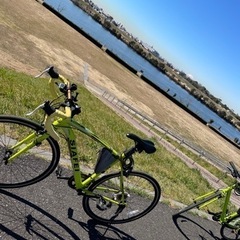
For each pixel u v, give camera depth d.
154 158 11.88
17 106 7.30
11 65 22.47
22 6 56.03
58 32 54.28
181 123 50.34
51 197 4.79
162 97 64.56
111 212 5.12
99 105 19.56
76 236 4.43
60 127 4.07
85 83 33.34
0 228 3.83
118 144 10.73
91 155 6.99
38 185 4.84
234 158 52.34
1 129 4.82
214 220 7.11
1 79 8.97
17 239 3.81
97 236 4.70
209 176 20.98
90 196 4.67
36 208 4.43
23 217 4.17
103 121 13.64
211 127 73.00
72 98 4.05
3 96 7.63
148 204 5.50
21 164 4.68
